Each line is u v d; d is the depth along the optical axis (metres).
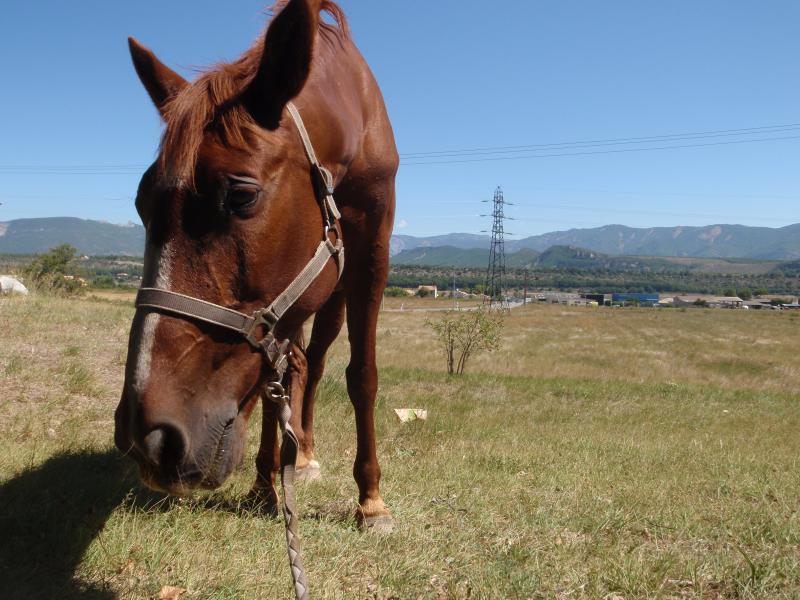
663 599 2.92
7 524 3.14
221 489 4.00
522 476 5.40
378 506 3.55
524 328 51.97
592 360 30.72
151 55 2.63
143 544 3.00
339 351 19.89
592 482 5.22
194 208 2.05
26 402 5.68
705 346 41.19
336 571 2.92
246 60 2.40
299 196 2.31
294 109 2.38
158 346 2.00
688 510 4.33
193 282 2.06
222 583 2.73
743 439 8.88
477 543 3.46
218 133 2.11
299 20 2.09
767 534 3.84
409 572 2.98
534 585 2.93
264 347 2.20
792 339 47.97
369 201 3.22
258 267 2.16
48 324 9.36
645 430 9.46
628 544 3.63
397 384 12.38
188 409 2.01
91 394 6.18
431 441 6.70
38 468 4.02
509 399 11.99
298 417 4.06
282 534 3.32
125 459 4.39
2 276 14.36
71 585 2.68
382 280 3.45
